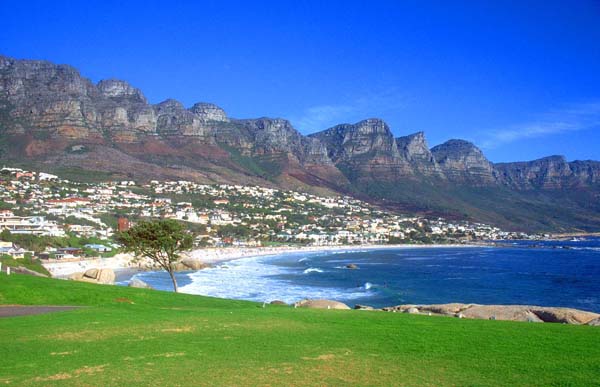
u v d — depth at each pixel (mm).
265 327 23219
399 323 24750
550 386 13836
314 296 75750
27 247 121688
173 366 15875
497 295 79875
